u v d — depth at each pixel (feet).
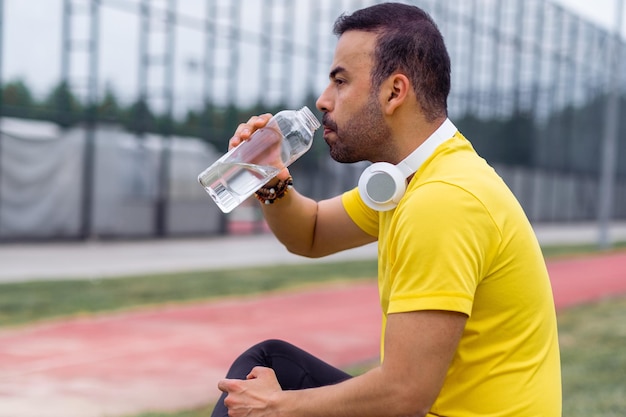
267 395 5.71
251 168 6.59
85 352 20.34
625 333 23.86
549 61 102.73
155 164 61.41
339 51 6.06
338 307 29.27
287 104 70.79
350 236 7.44
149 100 60.18
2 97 50.16
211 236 67.46
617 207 128.36
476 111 90.02
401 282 5.39
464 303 5.24
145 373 18.19
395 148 6.02
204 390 16.69
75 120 54.75
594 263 52.39
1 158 49.78
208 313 27.07
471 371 5.74
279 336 23.12
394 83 5.88
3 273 36.81
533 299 5.76
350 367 18.54
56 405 15.28
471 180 5.55
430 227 5.31
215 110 65.72
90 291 31.24
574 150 111.45
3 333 22.47
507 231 5.57
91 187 55.88
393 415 5.33
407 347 5.27
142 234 60.75
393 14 5.98
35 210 52.19
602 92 116.37
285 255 54.03
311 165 70.79
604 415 14.33
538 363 5.83
